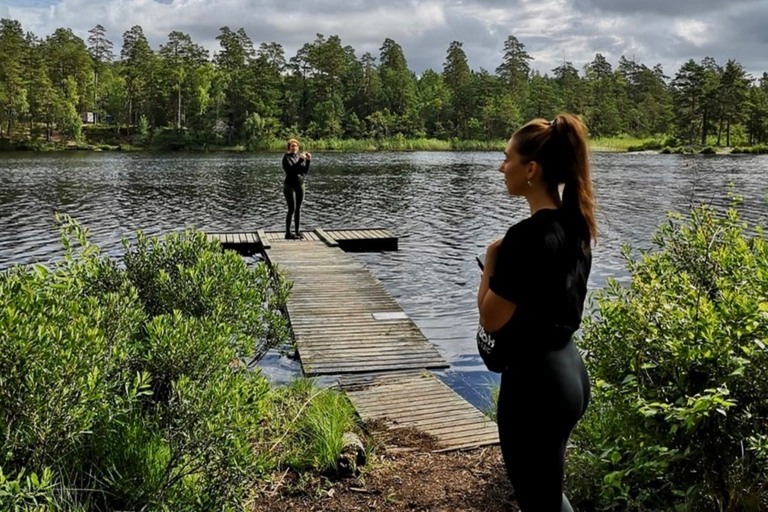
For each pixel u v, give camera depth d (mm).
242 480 2525
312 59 81750
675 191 23484
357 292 8359
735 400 2301
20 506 2021
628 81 97250
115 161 45125
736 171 34312
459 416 4305
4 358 2225
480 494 3045
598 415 2799
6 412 2244
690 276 2949
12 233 14188
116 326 2863
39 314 2529
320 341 6270
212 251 4379
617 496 2641
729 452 2346
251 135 69562
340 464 3193
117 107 77688
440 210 19141
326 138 75562
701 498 2416
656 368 2576
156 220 16781
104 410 2541
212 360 3000
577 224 1894
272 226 16109
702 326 2381
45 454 2305
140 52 82000
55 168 36656
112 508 2492
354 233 13523
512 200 21594
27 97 65688
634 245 12750
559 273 1844
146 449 2637
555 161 1901
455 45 90562
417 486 3146
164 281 3902
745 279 2709
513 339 1883
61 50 82312
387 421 4203
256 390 2707
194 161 45969
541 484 1928
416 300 8945
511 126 78250
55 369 2270
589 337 2881
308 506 2934
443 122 83875
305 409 3902
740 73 65375
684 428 2395
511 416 1927
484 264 1983
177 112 74625
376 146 74250
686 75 66688
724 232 3082
